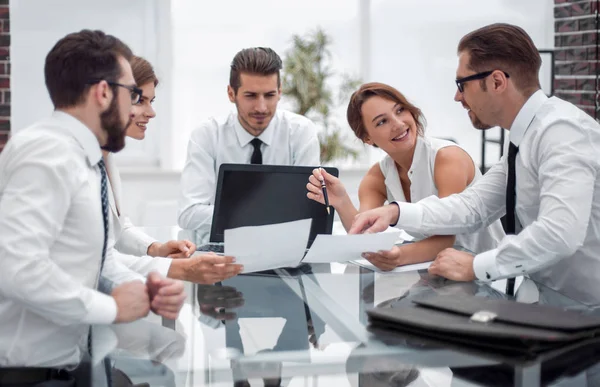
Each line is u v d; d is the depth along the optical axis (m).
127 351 1.34
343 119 5.34
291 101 5.00
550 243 1.78
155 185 4.95
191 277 1.81
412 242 2.29
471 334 1.34
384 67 5.38
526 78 1.94
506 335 1.30
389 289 1.78
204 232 2.69
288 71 4.95
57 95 1.43
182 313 1.58
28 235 1.27
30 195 1.29
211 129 3.17
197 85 5.18
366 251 1.92
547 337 1.29
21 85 4.79
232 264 1.81
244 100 2.97
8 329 1.38
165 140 5.14
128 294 1.42
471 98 1.99
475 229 2.22
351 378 1.20
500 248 1.83
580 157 1.81
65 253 1.39
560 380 1.19
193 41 5.13
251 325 1.49
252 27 5.21
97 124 1.45
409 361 1.28
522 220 2.07
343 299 1.69
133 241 2.24
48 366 1.28
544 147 1.87
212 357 1.30
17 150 1.33
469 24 5.32
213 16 5.14
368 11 5.31
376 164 2.67
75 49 1.41
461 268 1.88
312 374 1.22
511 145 2.03
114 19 4.96
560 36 4.69
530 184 1.99
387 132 2.32
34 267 1.27
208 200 3.07
